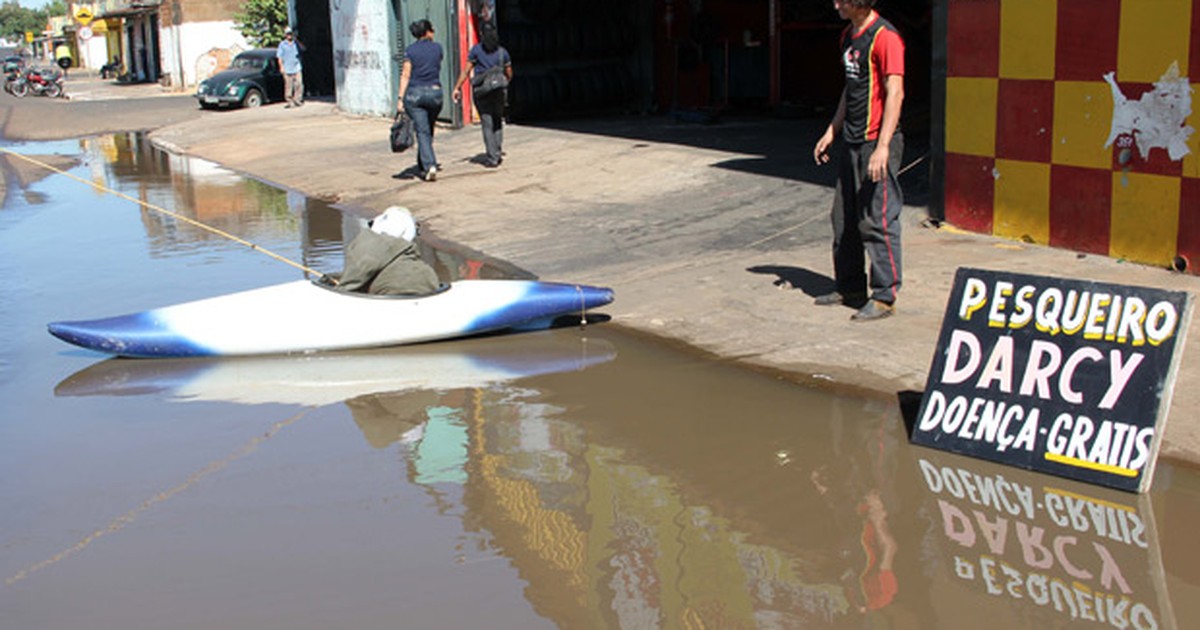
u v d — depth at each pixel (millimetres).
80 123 25250
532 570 3990
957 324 5031
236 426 5562
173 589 3930
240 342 6691
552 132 16484
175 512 4566
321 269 9055
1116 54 7191
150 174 15891
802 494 4543
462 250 9555
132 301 8125
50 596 3906
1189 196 6871
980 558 3963
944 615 3604
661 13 19172
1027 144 7918
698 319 7012
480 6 17656
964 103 8398
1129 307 4531
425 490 4723
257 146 18484
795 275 7734
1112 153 7316
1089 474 4512
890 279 6543
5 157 18531
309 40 29516
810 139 13961
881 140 6184
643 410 5562
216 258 9594
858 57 6305
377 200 12547
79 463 5125
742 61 19141
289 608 3777
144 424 5625
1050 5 7590
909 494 4508
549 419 5516
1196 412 4961
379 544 4230
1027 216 8016
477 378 6207
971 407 4891
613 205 10727
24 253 9938
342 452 5176
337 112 23344
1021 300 4855
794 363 6086
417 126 13062
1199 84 6715
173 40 42438
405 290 6914
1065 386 4652
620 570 3973
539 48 18594
